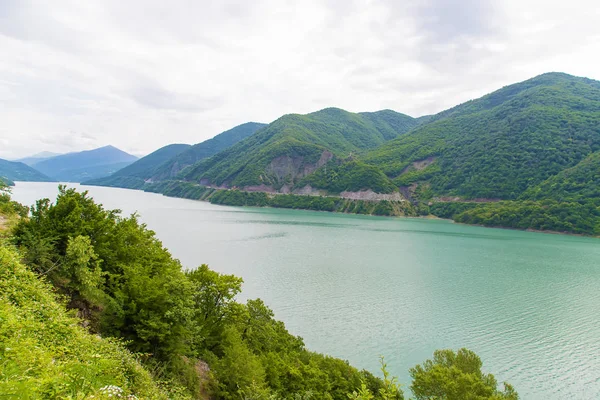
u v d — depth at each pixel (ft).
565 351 165.58
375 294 237.25
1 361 37.88
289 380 108.88
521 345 170.81
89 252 89.35
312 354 140.77
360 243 441.27
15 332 44.78
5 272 65.62
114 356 61.82
